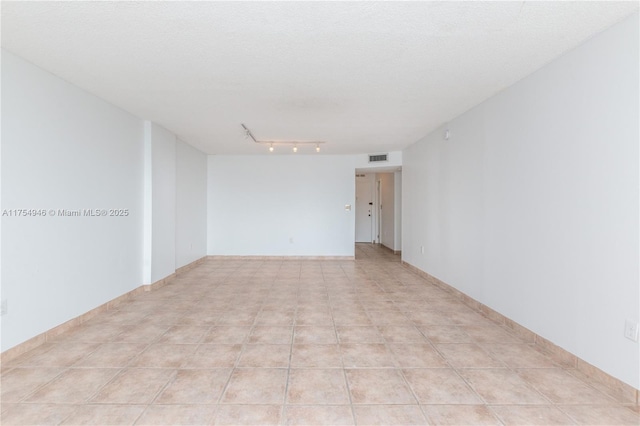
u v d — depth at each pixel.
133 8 2.01
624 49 2.09
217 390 2.17
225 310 3.84
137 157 4.46
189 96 3.61
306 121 4.64
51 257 2.98
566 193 2.56
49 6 1.99
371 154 7.27
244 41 2.43
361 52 2.59
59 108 3.09
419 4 1.97
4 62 2.54
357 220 11.16
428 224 5.45
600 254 2.27
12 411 1.93
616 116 2.15
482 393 2.15
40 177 2.87
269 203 7.54
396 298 4.37
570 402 2.05
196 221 6.82
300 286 5.02
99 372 2.39
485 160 3.72
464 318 3.59
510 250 3.27
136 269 4.45
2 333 2.51
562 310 2.61
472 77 3.07
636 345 2.02
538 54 2.60
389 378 2.34
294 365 2.52
